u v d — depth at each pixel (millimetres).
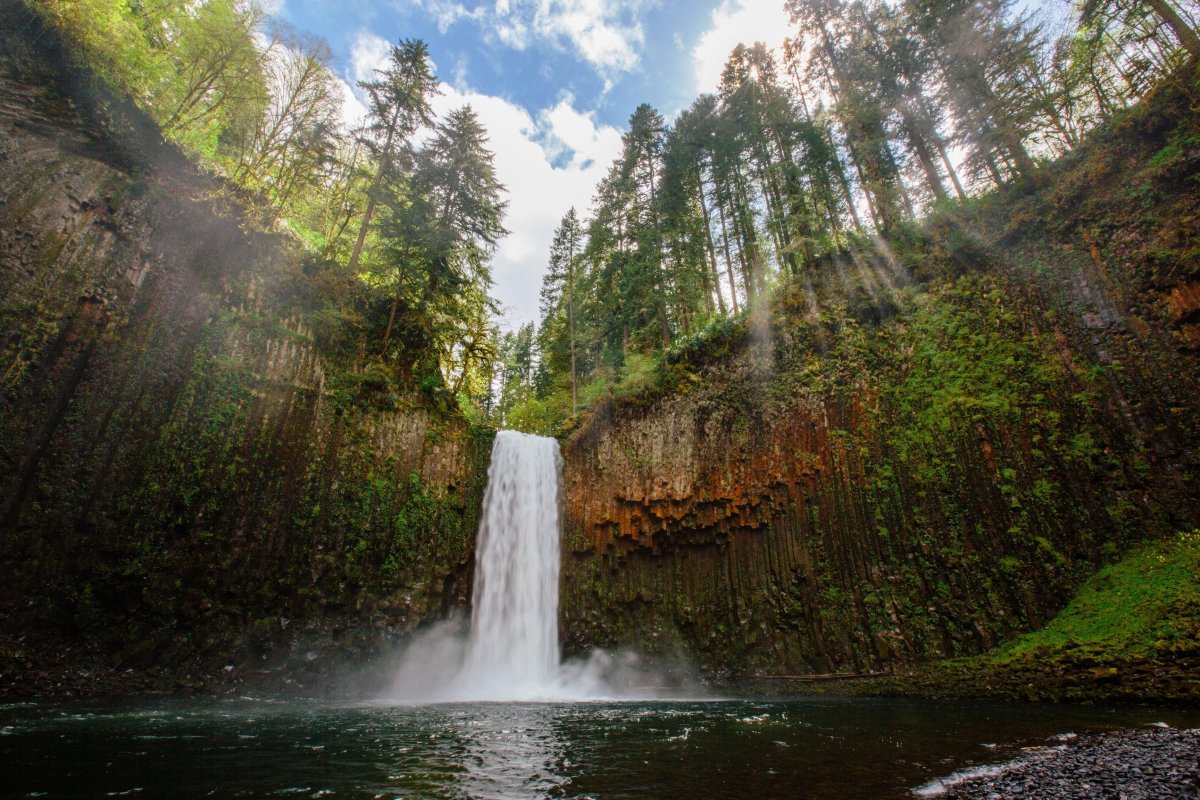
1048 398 14648
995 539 14219
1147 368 13539
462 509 21359
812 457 18625
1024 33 20250
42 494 12367
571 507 23797
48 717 9016
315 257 21281
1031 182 17578
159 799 4473
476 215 26859
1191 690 9242
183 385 15273
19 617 11812
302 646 15812
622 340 34062
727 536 19844
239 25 23906
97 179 15141
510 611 21266
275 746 7168
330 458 18203
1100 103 21438
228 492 15352
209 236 17297
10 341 12500
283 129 26438
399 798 4602
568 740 7863
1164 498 12414
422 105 26094
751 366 21781
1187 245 13648
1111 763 5781
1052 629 12328
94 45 16297
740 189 30156
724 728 8922
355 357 20938
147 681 13000
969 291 17391
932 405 16578
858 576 16266
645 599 20641
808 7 28328
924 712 10250
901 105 22656
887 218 22516
